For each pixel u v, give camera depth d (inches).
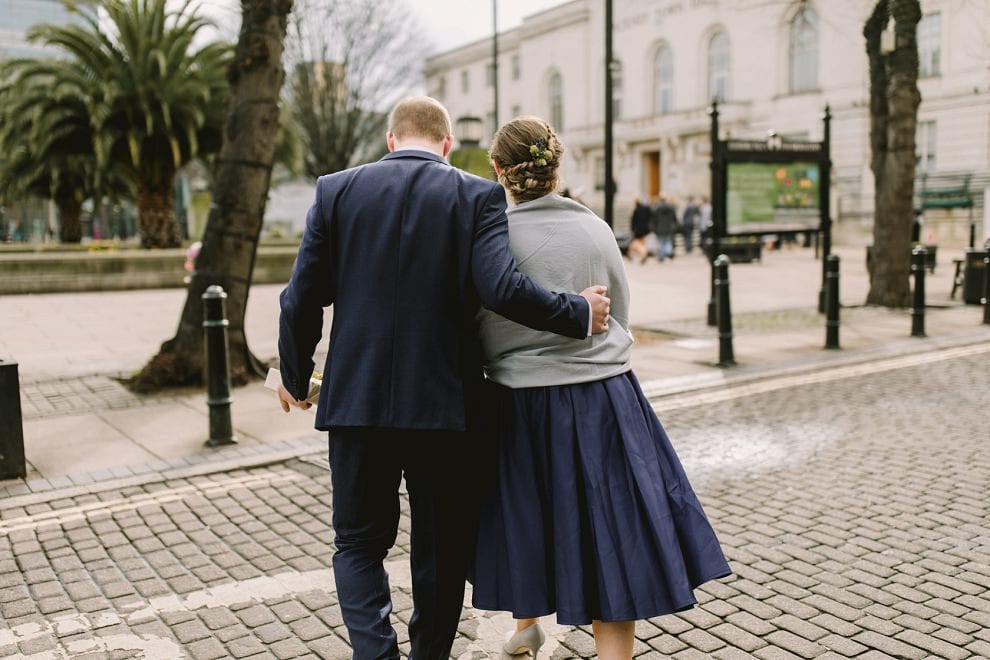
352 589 87.0
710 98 1545.3
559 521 83.6
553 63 1900.8
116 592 129.4
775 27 1307.8
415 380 82.2
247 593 128.7
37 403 259.3
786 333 389.1
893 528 150.9
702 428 225.0
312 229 86.5
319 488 180.4
